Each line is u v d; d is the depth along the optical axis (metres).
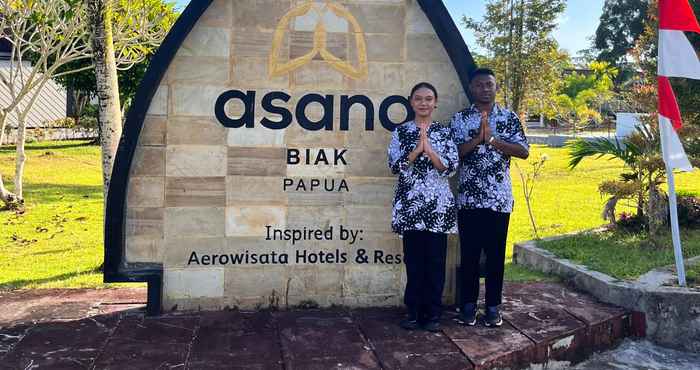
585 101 38.25
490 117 4.48
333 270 4.87
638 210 7.90
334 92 4.80
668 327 4.91
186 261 4.72
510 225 9.14
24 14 9.85
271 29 4.72
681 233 7.60
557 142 26.47
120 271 4.55
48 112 25.14
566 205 10.98
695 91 8.21
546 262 6.30
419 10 4.85
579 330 4.56
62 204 11.05
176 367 3.75
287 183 4.79
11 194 10.54
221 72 4.68
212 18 4.65
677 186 12.54
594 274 5.54
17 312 4.74
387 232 4.90
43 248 7.69
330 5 4.77
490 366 3.96
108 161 6.35
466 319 4.56
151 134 4.63
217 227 4.73
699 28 5.20
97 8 6.25
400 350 4.07
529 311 4.95
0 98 22.81
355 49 4.80
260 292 4.81
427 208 4.25
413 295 4.41
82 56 10.09
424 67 4.88
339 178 4.84
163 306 4.71
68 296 5.21
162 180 4.66
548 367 4.34
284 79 4.75
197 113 4.67
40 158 17.38
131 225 4.64
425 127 4.32
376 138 4.85
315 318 4.65
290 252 4.82
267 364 3.83
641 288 5.03
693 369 4.48
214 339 4.20
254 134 4.73
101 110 6.35
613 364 4.55
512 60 30.31
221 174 4.72
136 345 4.08
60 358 3.86
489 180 4.38
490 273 4.51
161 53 4.50
